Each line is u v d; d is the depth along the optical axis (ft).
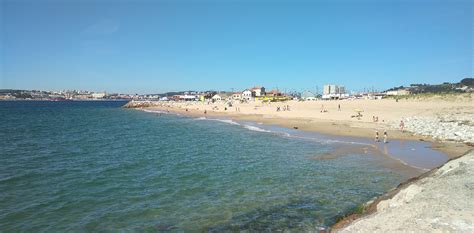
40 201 62.59
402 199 46.34
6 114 355.97
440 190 44.60
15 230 50.08
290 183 73.77
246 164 94.12
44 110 465.06
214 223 52.54
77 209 58.75
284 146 126.31
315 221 52.19
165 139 152.05
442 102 323.16
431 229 33.65
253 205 60.08
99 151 118.01
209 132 181.47
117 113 407.64
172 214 56.44
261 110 354.74
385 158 98.63
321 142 133.80
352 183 72.90
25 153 113.19
